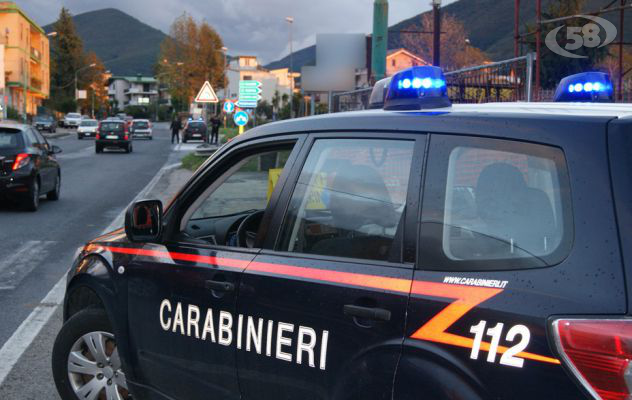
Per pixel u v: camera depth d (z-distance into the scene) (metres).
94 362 3.75
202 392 3.03
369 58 18.66
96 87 117.00
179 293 3.13
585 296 1.89
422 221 2.34
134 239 3.35
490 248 2.17
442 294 2.19
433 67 2.67
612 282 1.87
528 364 1.95
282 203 2.87
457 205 2.29
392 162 2.52
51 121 61.16
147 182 19.77
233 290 2.86
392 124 2.57
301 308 2.58
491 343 2.03
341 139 2.76
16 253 9.02
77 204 14.52
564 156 2.08
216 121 41.03
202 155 25.44
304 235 2.75
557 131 2.13
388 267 2.38
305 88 18.83
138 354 3.39
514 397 1.97
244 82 22.33
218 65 85.06
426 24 42.03
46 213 13.03
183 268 3.16
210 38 84.81
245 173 3.85
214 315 2.94
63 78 112.75
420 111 2.58
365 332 2.36
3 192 12.76
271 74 138.38
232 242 3.54
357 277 2.45
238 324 2.82
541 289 1.99
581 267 1.93
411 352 2.22
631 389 1.77
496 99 9.79
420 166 2.41
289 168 2.91
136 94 181.62
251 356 2.77
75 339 3.79
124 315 3.46
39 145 13.96
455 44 42.09
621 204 1.93
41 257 8.75
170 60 85.38
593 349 1.83
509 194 2.19
